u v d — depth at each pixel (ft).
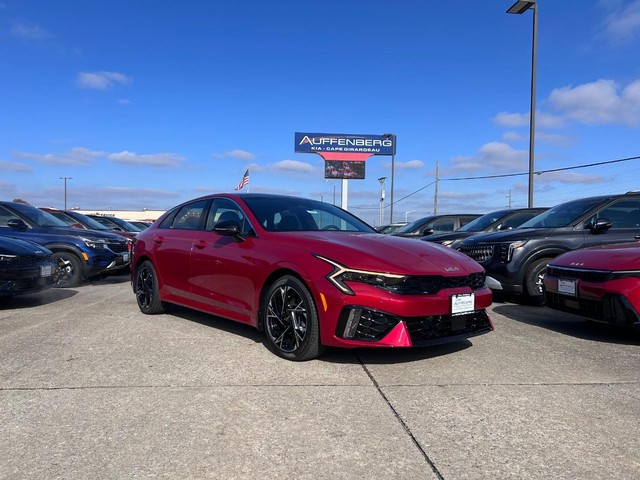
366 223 18.95
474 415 10.12
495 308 22.68
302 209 17.70
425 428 9.52
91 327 17.88
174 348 14.97
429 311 12.51
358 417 10.00
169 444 8.84
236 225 15.49
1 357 13.99
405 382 12.03
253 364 13.38
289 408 10.43
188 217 19.38
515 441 9.02
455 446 8.82
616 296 15.06
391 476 7.84
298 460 8.32
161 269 19.22
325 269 12.80
